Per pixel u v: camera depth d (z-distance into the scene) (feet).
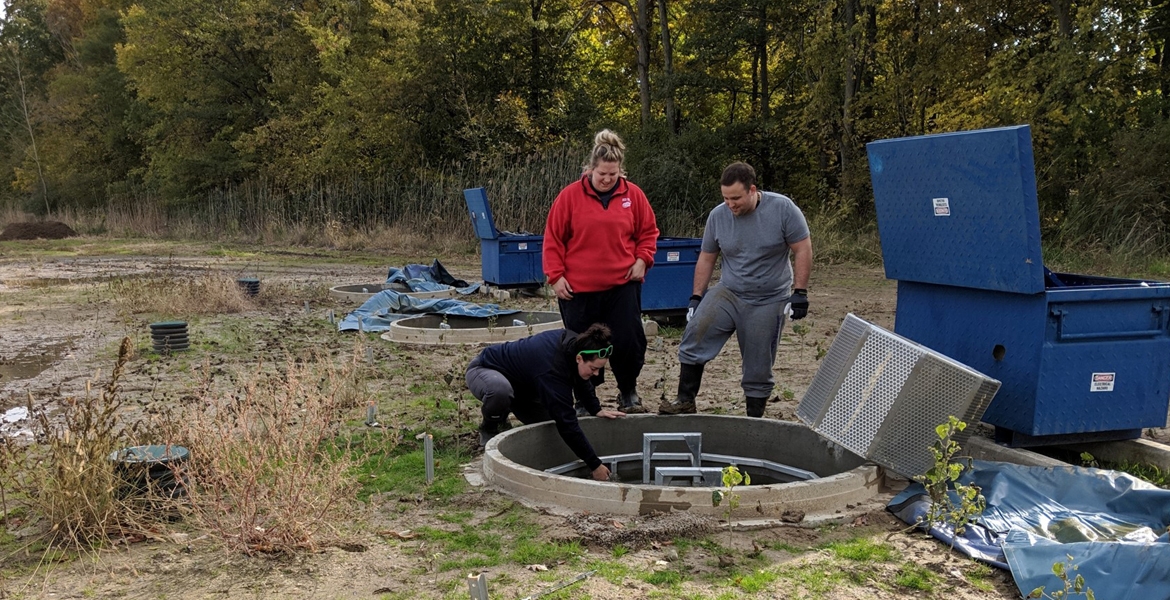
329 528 12.88
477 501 14.28
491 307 35.45
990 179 15.96
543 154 78.69
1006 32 74.54
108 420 19.17
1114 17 62.90
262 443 13.30
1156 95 66.90
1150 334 16.31
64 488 12.65
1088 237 57.31
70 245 90.89
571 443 15.69
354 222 89.30
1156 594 10.52
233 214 103.24
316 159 95.55
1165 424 16.67
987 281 16.52
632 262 18.83
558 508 13.85
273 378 20.61
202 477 13.50
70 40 174.81
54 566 11.96
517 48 96.17
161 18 111.75
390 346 30.22
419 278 47.85
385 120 92.17
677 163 79.15
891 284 49.55
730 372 25.62
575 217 18.48
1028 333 15.97
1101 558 11.07
